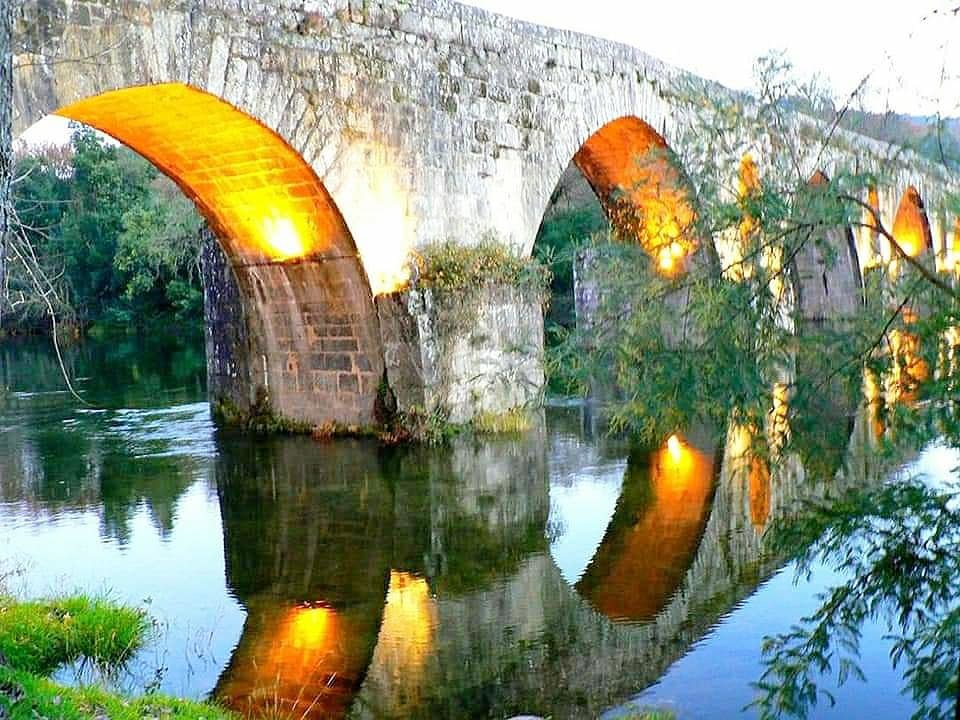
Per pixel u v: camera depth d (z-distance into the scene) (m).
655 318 4.52
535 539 8.63
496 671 5.95
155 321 43.75
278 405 14.29
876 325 4.49
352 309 12.80
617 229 5.32
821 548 4.78
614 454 12.09
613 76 16.11
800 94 4.99
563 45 15.08
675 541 8.51
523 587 7.46
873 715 5.29
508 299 13.20
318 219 12.20
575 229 28.66
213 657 6.20
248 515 9.59
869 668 5.85
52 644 6.21
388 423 12.73
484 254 13.08
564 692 5.64
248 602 7.20
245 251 13.36
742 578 7.52
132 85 9.70
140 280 40.69
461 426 12.69
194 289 41.22
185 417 16.30
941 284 4.05
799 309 4.65
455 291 12.59
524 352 6.28
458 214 13.20
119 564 8.15
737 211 4.45
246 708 5.48
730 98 5.88
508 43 14.06
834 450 4.70
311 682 5.82
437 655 6.20
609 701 5.50
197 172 12.35
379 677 5.88
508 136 13.99
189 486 10.93
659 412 4.48
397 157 12.44
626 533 8.77
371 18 12.13
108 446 13.62
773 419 4.67
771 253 4.40
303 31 11.34
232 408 15.23
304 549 8.45
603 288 4.77
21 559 8.34
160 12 9.92
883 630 6.36
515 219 14.12
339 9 11.75
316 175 11.56
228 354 15.16
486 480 10.77
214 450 12.96
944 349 4.23
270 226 12.71
